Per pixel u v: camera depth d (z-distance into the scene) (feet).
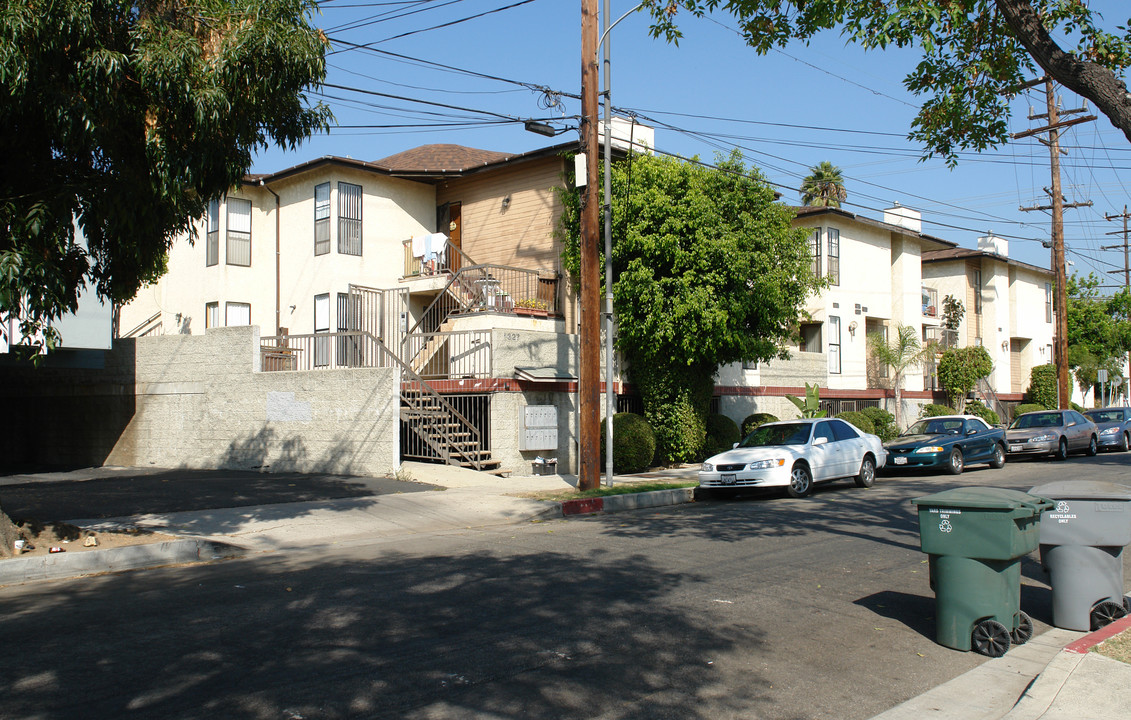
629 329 64.08
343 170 76.84
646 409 69.10
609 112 52.01
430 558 31.60
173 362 69.56
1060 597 22.88
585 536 36.83
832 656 20.20
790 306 67.56
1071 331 146.72
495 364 59.57
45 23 26.16
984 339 133.28
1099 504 22.47
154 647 19.83
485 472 55.67
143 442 71.26
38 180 30.89
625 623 22.34
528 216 75.46
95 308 62.39
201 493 47.60
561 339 64.34
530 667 18.69
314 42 31.53
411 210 82.02
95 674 17.84
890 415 92.94
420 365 69.62
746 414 81.92
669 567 29.63
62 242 29.50
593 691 17.33
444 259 77.71
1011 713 16.31
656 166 63.36
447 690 17.13
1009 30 31.71
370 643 20.26
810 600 25.26
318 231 77.51
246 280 82.38
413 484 51.49
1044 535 23.13
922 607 24.75
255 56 29.91
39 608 23.93
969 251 132.87
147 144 29.66
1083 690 16.98
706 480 51.60
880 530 37.88
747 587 26.71
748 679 18.43
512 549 33.45
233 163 32.45
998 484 57.16
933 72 33.65
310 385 60.13
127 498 45.14
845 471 55.47
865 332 102.99
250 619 22.45
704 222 61.67
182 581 27.96
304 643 20.21
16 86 25.86
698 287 60.85
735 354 65.82
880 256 106.01
